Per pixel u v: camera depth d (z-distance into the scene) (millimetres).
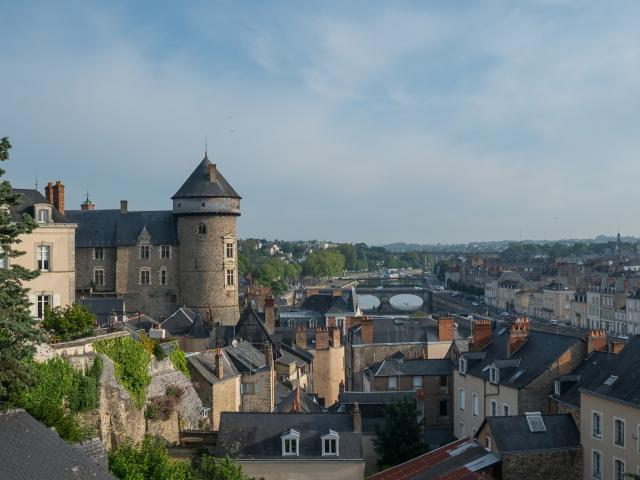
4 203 33906
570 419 50562
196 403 56656
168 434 50906
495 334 70125
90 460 27781
